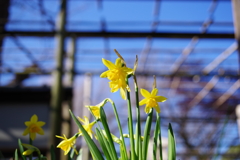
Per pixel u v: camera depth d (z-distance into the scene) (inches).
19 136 181.3
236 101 382.0
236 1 221.0
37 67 267.0
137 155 45.0
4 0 229.0
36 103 189.5
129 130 45.9
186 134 445.4
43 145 177.2
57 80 190.2
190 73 295.9
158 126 47.3
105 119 44.5
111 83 45.0
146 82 368.2
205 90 375.6
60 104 183.3
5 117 184.9
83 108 269.9
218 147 50.6
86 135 42.4
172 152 44.2
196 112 438.3
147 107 46.9
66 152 49.0
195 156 430.0
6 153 178.9
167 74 297.7
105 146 43.9
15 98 187.2
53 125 175.9
